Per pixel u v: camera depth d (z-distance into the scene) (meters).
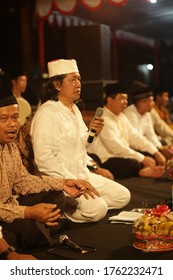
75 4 6.89
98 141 5.11
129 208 3.85
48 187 3.05
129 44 12.16
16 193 3.04
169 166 4.07
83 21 9.18
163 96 7.28
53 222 2.80
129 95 5.64
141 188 4.52
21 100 5.89
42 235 2.81
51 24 8.44
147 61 13.54
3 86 2.72
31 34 9.64
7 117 2.71
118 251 2.76
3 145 2.86
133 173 5.07
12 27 10.32
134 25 10.30
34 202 2.99
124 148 5.00
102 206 3.40
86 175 3.66
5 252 2.48
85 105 6.50
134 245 2.81
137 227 2.76
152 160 5.09
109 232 3.17
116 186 3.78
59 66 3.53
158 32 11.71
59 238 2.91
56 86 3.56
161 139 6.43
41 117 3.42
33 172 3.67
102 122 3.59
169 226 2.70
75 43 6.82
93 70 6.75
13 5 10.23
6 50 10.38
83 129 3.66
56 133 3.41
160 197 4.19
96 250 2.79
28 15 9.54
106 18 9.13
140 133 5.62
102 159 5.13
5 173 2.82
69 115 3.52
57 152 3.44
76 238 3.06
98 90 6.43
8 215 2.74
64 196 3.13
